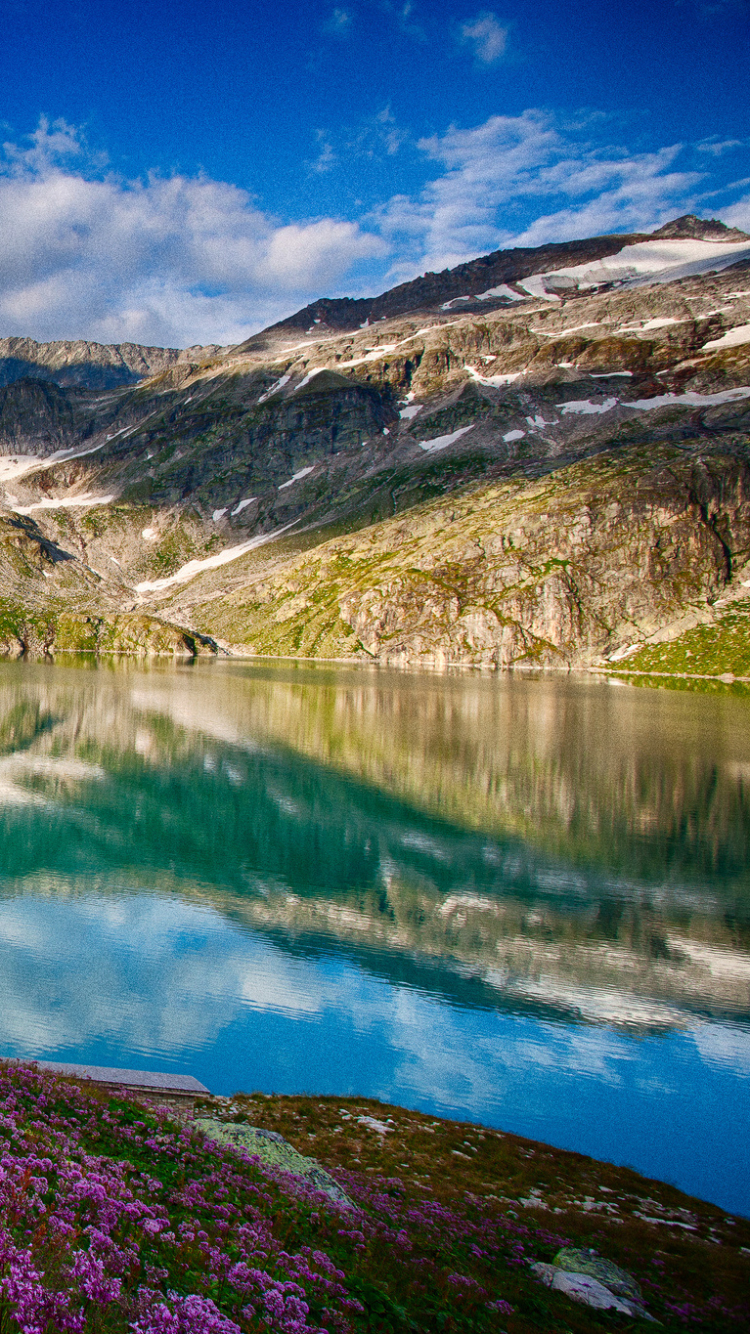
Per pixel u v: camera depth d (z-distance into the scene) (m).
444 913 57.75
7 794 85.06
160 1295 12.67
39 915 54.19
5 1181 14.86
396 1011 43.00
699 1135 33.19
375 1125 30.19
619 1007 44.50
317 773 100.31
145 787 90.38
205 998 43.16
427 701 182.00
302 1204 20.12
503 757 114.56
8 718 134.62
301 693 189.12
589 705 185.12
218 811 81.94
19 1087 22.97
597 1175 28.36
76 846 69.38
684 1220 25.20
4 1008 40.31
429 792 92.88
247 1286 14.23
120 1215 15.54
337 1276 16.19
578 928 55.69
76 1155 18.45
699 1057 39.56
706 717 167.00
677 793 95.19
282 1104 31.44
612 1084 36.88
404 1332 14.66
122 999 42.31
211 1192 19.09
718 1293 19.67
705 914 58.62
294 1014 41.94
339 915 56.81
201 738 122.00
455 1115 33.72
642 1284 19.64
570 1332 16.22
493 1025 42.00
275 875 64.56
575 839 76.31
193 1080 33.00
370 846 72.69
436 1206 22.67
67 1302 11.34
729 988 47.19
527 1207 24.09
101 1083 29.97
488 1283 18.06
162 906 57.00
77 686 187.38
